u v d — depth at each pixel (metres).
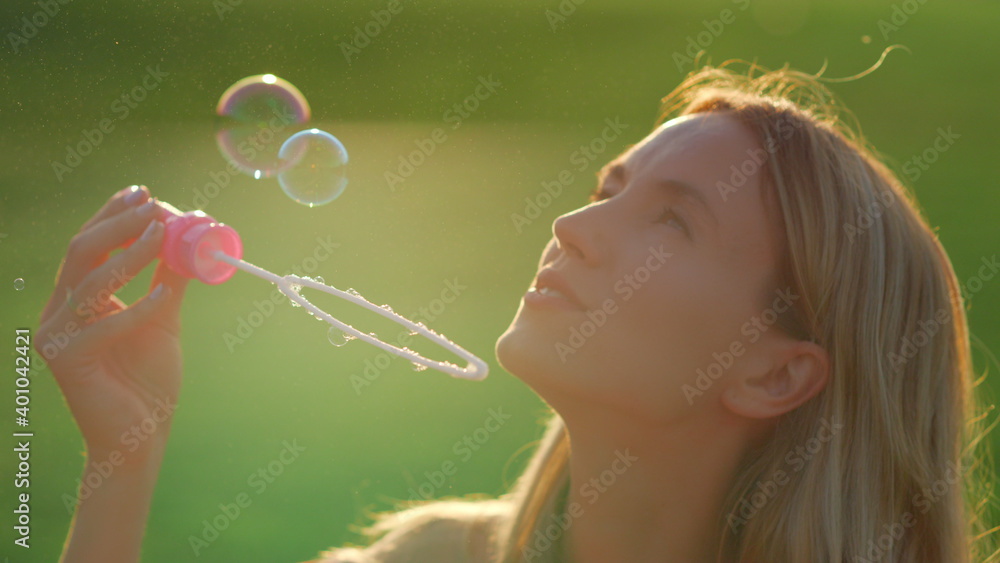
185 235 1.94
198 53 14.33
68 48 13.36
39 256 7.73
